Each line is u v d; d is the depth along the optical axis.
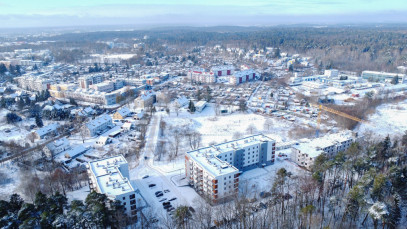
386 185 112.25
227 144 166.38
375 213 100.62
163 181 157.25
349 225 117.94
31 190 140.38
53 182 148.00
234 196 135.38
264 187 148.62
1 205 107.94
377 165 142.25
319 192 132.38
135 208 123.00
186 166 155.62
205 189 139.12
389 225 111.19
